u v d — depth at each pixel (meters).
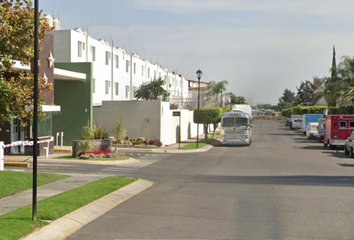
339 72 51.75
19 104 12.77
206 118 42.41
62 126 31.16
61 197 11.66
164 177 17.70
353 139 29.14
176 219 9.94
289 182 16.28
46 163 21.06
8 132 23.78
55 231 8.55
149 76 60.66
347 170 20.84
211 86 74.88
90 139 24.61
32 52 12.44
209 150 34.94
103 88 44.47
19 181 13.97
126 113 35.66
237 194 13.40
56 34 38.12
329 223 9.50
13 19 11.84
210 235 8.50
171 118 39.53
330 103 54.31
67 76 28.09
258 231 8.81
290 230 8.88
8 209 10.36
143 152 30.17
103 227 9.21
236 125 39.66
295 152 33.19
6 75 21.16
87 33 42.06
